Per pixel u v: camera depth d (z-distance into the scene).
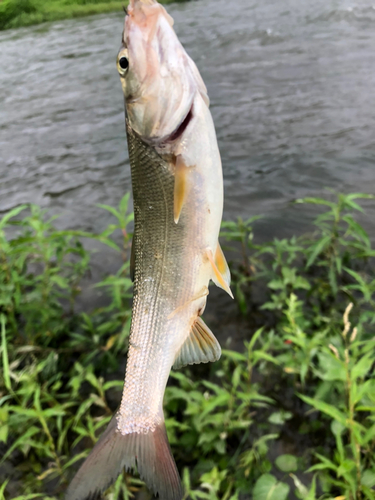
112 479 0.25
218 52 1.90
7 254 0.51
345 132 1.09
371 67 1.48
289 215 0.78
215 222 0.26
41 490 0.38
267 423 0.41
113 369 0.49
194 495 0.34
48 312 0.51
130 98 0.25
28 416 0.39
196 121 0.25
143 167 0.26
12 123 1.46
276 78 1.53
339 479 0.34
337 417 0.30
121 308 0.51
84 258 0.58
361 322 0.46
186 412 0.37
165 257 0.27
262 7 2.64
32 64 2.10
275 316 0.55
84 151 1.21
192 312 0.27
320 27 2.05
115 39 2.34
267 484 0.33
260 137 1.14
